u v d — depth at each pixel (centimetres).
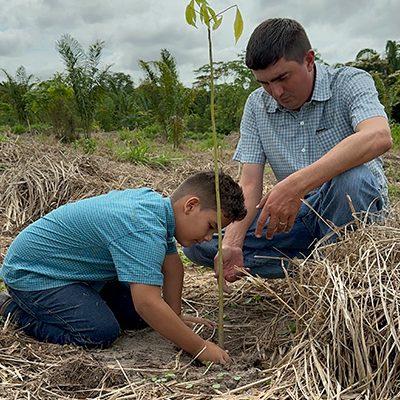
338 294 230
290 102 304
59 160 654
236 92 1839
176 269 288
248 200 316
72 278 274
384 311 220
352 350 226
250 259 329
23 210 567
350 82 305
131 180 710
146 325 305
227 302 332
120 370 244
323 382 218
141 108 2039
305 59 293
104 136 1571
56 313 271
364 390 215
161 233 256
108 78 1977
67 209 277
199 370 248
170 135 1427
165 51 1462
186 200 262
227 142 1616
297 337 246
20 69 1806
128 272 250
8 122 1841
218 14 244
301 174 271
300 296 253
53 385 232
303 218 314
